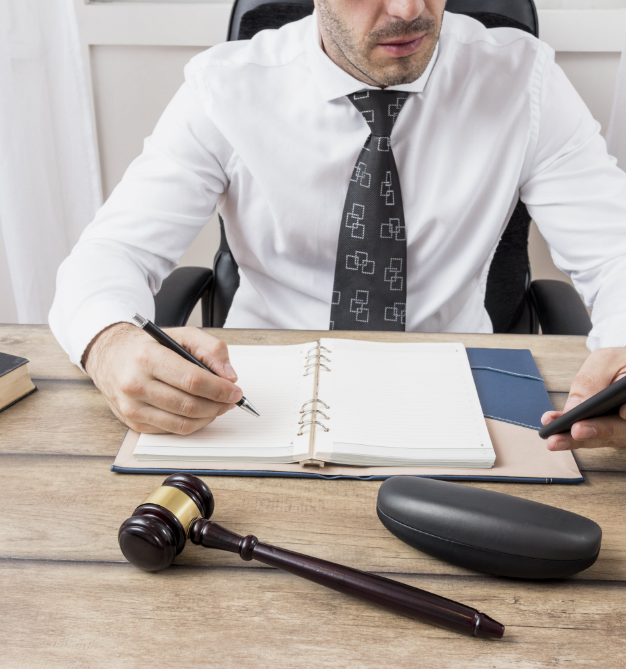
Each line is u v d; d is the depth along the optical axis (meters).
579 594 0.50
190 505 0.54
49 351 0.87
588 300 1.10
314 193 1.12
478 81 1.12
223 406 0.67
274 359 0.80
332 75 1.07
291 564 0.50
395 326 1.07
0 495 0.60
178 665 0.44
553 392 0.76
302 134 1.11
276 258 1.21
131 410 0.67
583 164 1.15
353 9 0.94
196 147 1.14
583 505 0.59
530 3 1.17
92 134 1.61
